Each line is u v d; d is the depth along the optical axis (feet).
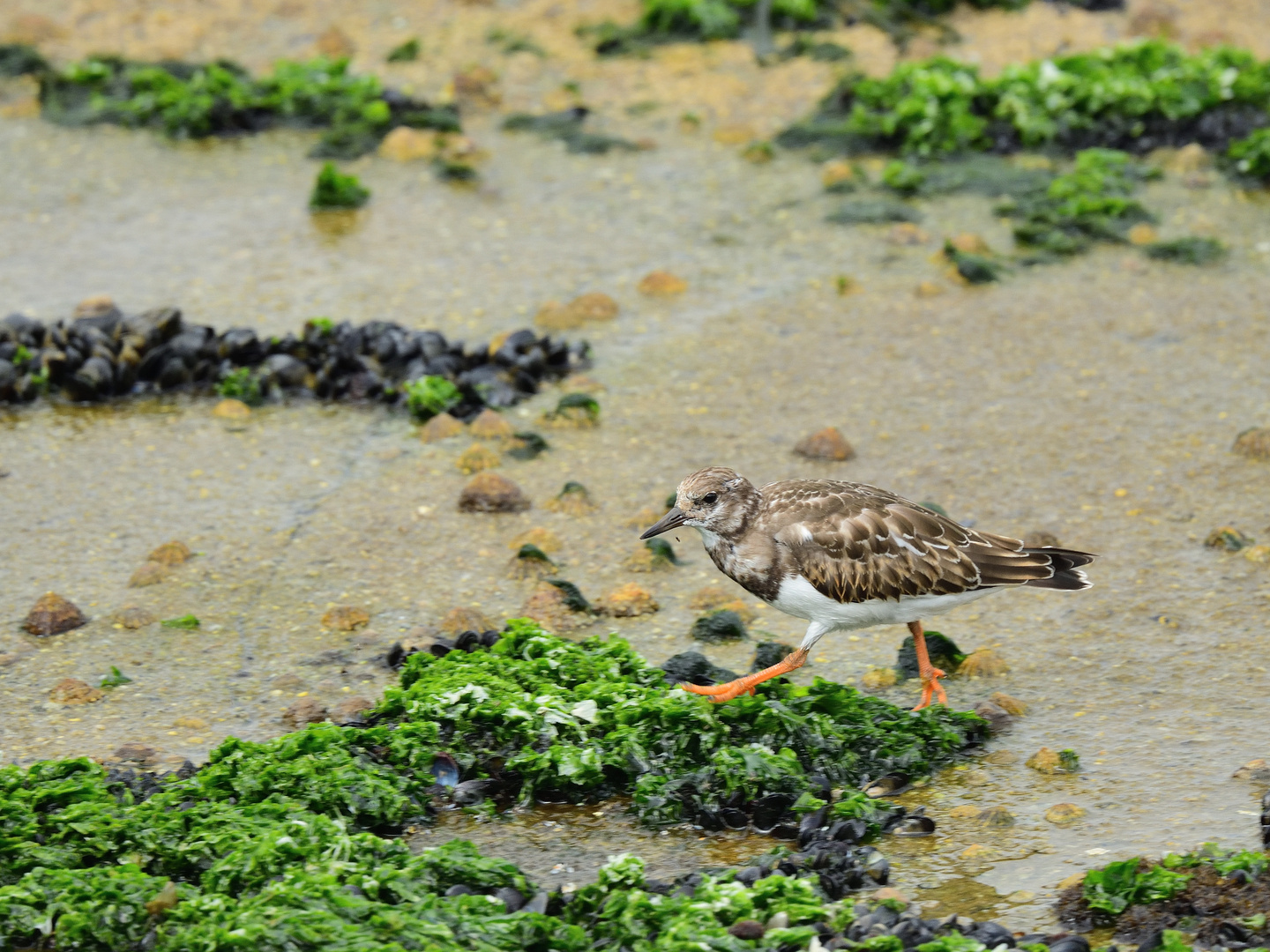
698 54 82.38
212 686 36.60
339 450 49.39
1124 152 70.59
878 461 48.06
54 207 68.23
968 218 66.33
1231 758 32.45
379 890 26.91
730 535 35.01
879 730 33.14
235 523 44.86
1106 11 85.25
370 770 30.86
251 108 76.33
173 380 53.36
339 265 62.80
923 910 27.53
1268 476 46.14
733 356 55.52
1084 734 33.94
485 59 82.89
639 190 69.97
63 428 50.85
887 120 71.97
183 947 25.25
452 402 51.34
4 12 87.10
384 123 74.64
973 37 82.58
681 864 29.43
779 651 37.06
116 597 40.88
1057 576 34.76
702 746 31.94
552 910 27.07
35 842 28.25
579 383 53.47
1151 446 48.37
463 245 64.75
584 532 44.34
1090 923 26.78
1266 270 60.85
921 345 55.93
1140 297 59.06
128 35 85.05
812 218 66.85
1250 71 72.69
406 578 41.88
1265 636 37.81
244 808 29.27
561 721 32.24
